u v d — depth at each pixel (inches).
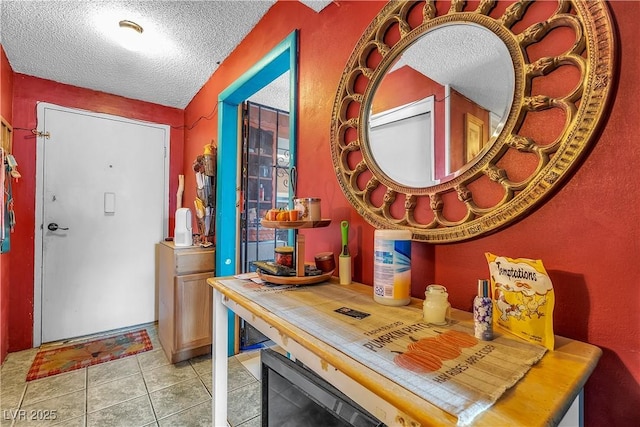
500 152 28.3
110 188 105.7
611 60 22.4
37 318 93.1
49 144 95.3
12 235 89.1
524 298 23.6
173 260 83.1
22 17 65.0
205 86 99.3
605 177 22.8
